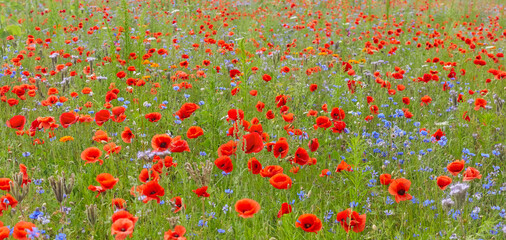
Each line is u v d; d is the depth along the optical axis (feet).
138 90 20.44
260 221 11.12
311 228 8.89
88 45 32.50
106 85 22.13
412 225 11.29
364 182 12.78
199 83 22.98
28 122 16.93
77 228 11.16
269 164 13.70
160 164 11.49
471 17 53.21
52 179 9.52
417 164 14.03
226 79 24.04
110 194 12.34
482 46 35.17
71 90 19.47
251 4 56.49
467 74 27.71
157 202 10.44
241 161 11.08
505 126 18.43
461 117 18.39
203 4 52.37
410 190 13.34
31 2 44.34
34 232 8.24
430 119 19.02
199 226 10.71
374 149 14.71
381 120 17.92
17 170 13.65
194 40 33.94
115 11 45.06
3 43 32.17
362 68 24.91
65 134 16.14
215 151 15.42
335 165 14.83
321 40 36.81
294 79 23.32
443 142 13.80
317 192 13.05
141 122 16.62
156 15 43.60
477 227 11.21
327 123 14.06
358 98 18.31
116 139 15.98
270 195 12.16
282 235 10.30
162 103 17.75
